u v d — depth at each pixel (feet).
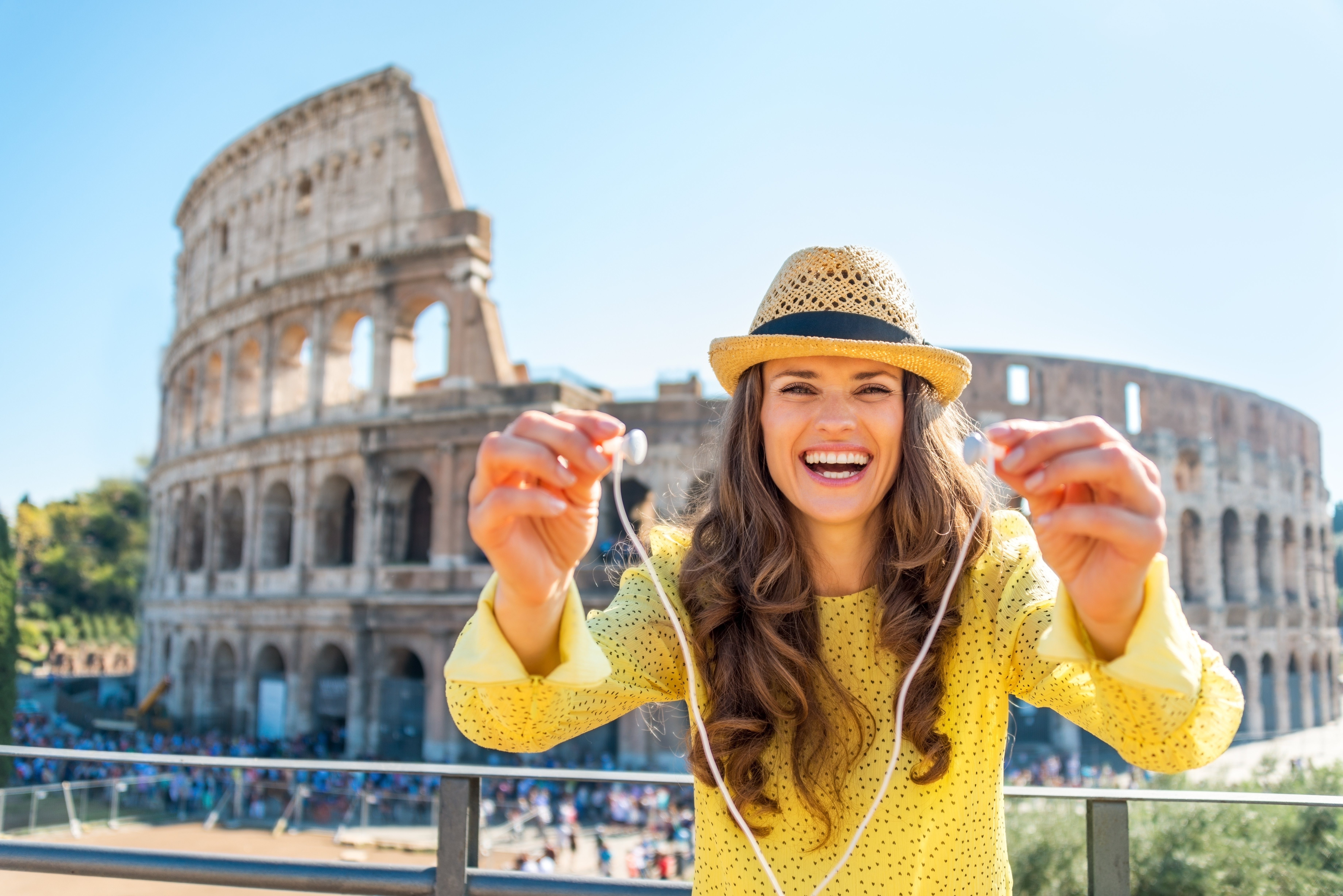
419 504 153.69
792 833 7.97
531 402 135.13
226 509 174.40
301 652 149.59
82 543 350.64
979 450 5.78
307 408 157.79
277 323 168.14
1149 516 5.55
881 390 8.55
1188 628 6.32
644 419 139.03
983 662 8.23
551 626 6.54
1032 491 5.62
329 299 159.22
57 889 67.36
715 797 8.18
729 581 8.58
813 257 8.79
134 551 351.67
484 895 12.06
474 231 146.20
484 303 143.74
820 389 8.55
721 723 7.95
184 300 208.74
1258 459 189.26
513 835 104.94
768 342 8.31
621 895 11.73
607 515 134.92
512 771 12.73
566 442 5.98
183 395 200.85
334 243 162.50
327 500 154.30
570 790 118.21
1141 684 5.84
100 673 331.36
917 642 7.98
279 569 155.84
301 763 13.67
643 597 8.88
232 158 187.62
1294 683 183.32
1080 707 7.34
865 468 8.45
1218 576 171.53
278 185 175.63
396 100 159.22
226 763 14.06
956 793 7.95
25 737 166.40
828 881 7.54
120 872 12.50
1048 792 12.17
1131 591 5.84
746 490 8.86
